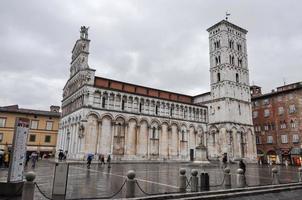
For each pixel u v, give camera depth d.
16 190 15.48
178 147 69.62
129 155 59.72
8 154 33.72
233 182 24.95
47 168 36.50
